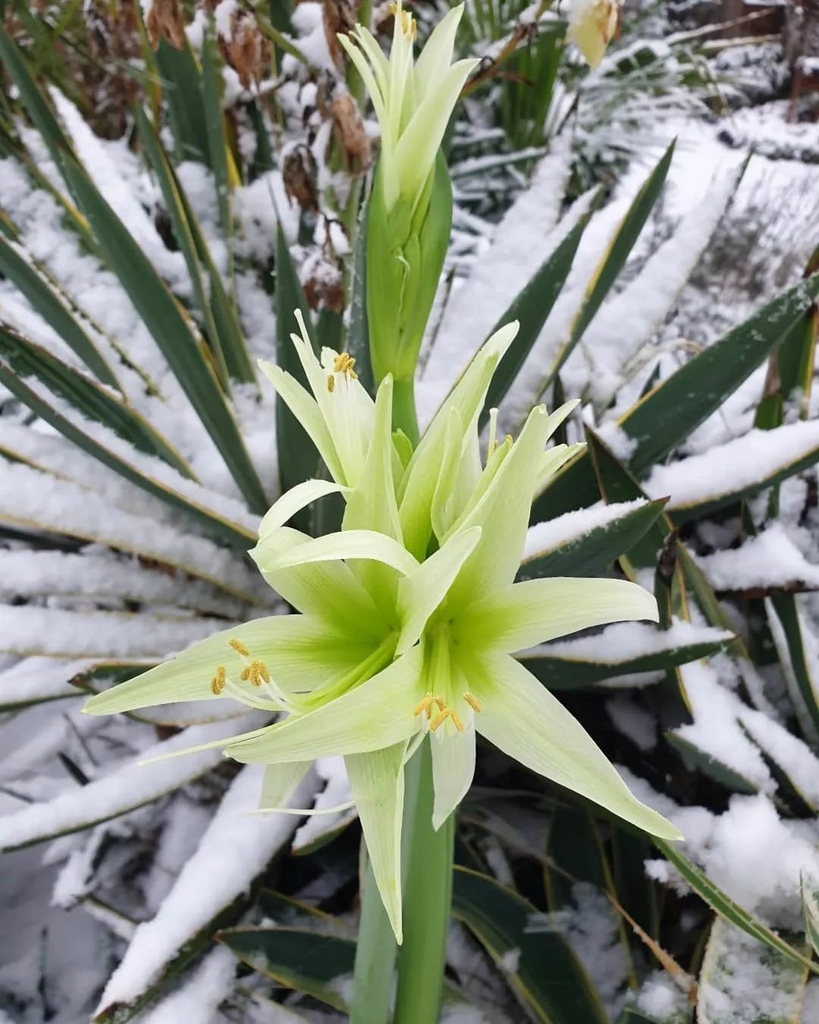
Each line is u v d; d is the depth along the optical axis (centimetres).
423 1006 43
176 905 62
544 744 32
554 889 68
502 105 243
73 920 85
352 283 70
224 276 101
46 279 80
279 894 69
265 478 83
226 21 82
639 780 67
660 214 243
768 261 233
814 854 56
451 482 35
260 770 73
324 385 36
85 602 88
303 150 83
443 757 33
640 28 297
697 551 90
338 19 78
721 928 54
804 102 446
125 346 92
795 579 70
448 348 91
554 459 37
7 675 84
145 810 86
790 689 74
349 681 33
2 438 79
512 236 96
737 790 64
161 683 32
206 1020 62
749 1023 49
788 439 72
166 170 81
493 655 34
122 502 82
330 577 35
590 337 95
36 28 139
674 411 72
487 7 226
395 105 38
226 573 80
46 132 96
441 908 41
